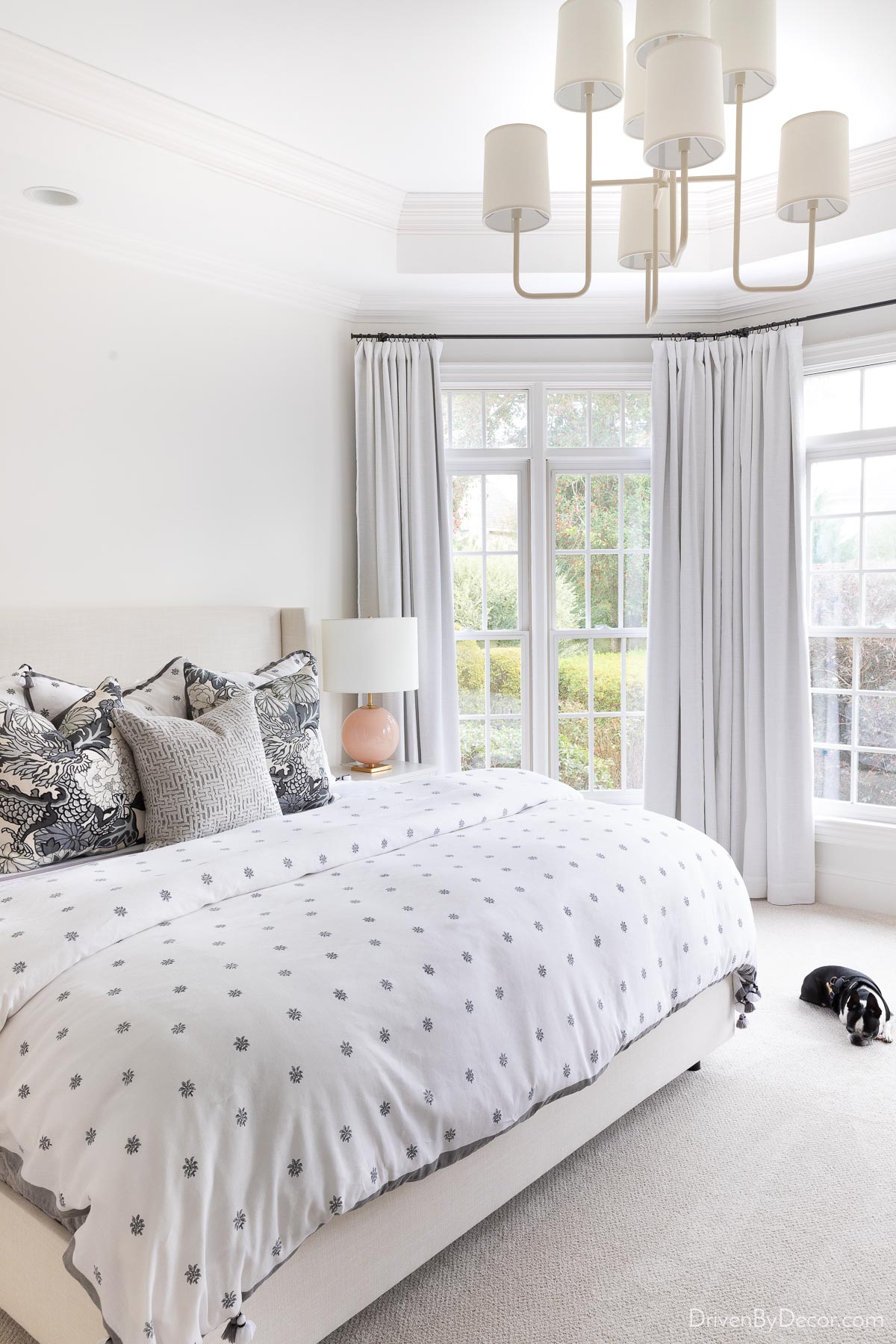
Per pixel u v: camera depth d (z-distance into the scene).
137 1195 1.29
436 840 2.42
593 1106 2.16
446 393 4.43
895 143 3.40
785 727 4.15
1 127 2.76
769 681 4.18
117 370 3.44
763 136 3.37
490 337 4.37
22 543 3.19
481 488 4.52
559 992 1.94
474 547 4.52
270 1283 1.46
